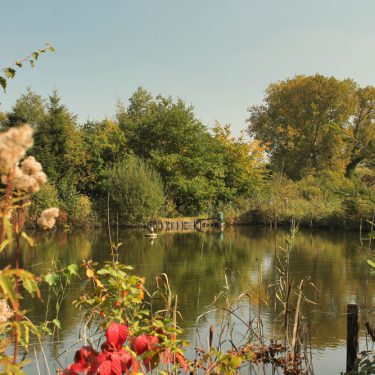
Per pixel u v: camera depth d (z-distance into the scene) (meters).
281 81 52.50
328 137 47.16
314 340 7.68
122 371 2.29
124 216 32.69
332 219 28.39
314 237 24.33
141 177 32.59
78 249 20.05
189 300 10.24
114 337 2.34
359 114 49.25
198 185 35.22
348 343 5.01
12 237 1.41
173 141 37.72
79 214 31.73
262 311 8.79
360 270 14.12
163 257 17.66
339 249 19.27
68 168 35.06
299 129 48.19
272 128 50.78
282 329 7.23
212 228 31.64
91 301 3.07
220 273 14.00
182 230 30.69
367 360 3.45
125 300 3.03
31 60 3.28
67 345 6.93
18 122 35.03
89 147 37.44
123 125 42.09
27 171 1.42
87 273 3.11
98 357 2.25
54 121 34.75
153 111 39.69
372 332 4.60
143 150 38.34
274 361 4.14
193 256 17.92
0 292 1.62
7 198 1.36
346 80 50.06
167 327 2.92
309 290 11.27
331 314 9.04
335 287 11.62
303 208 30.22
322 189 34.50
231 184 38.28
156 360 2.62
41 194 29.48
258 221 33.19
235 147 37.84
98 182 36.00
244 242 22.75
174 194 35.91
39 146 34.00
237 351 4.05
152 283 12.34
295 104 49.12
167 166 35.59
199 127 38.16
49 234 27.52
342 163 47.38
